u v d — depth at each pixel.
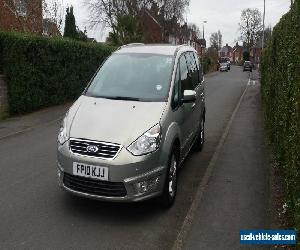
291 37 6.67
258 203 6.09
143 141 5.27
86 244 4.83
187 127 7.08
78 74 16.92
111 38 32.69
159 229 5.25
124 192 5.19
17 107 13.01
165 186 5.67
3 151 8.85
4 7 22.14
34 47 13.46
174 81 6.47
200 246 4.82
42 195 6.27
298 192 4.74
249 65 63.25
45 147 9.26
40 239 4.93
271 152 8.72
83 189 5.32
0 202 5.99
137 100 6.05
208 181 7.02
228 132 11.09
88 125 5.48
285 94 6.63
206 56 63.03
